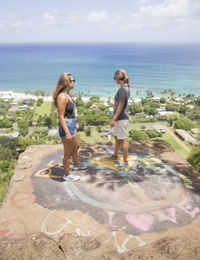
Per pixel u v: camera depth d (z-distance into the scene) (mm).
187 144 63094
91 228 2766
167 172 4207
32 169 4312
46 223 2848
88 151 5191
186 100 128625
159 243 2318
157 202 3299
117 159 4727
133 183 3809
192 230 2738
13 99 138875
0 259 2066
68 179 3887
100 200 3334
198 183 3844
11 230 2703
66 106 3555
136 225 2824
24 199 3359
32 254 2145
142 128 80188
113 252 2225
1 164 39531
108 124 85375
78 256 2166
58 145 5469
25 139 62188
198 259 1970
